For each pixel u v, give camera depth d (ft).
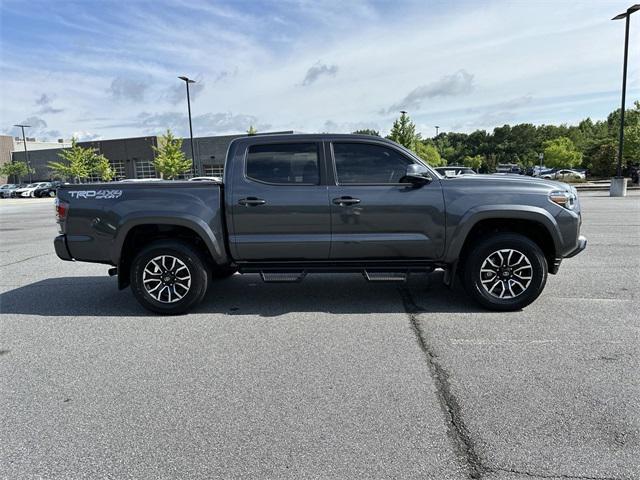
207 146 175.42
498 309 15.90
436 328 14.40
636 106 100.27
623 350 12.39
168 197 15.93
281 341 13.56
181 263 16.12
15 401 10.25
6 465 7.97
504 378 10.87
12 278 23.39
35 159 217.97
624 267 22.88
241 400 10.07
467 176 16.53
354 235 15.65
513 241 15.42
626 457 7.87
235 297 18.49
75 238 16.25
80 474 7.68
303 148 15.83
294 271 16.30
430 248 15.62
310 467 7.73
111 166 192.13
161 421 9.28
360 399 10.02
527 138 324.80
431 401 9.87
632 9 66.33
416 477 7.45
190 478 7.52
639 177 98.32
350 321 15.26
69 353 12.98
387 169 15.75
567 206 15.38
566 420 9.04
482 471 7.58
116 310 17.26
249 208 15.69
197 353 12.78
